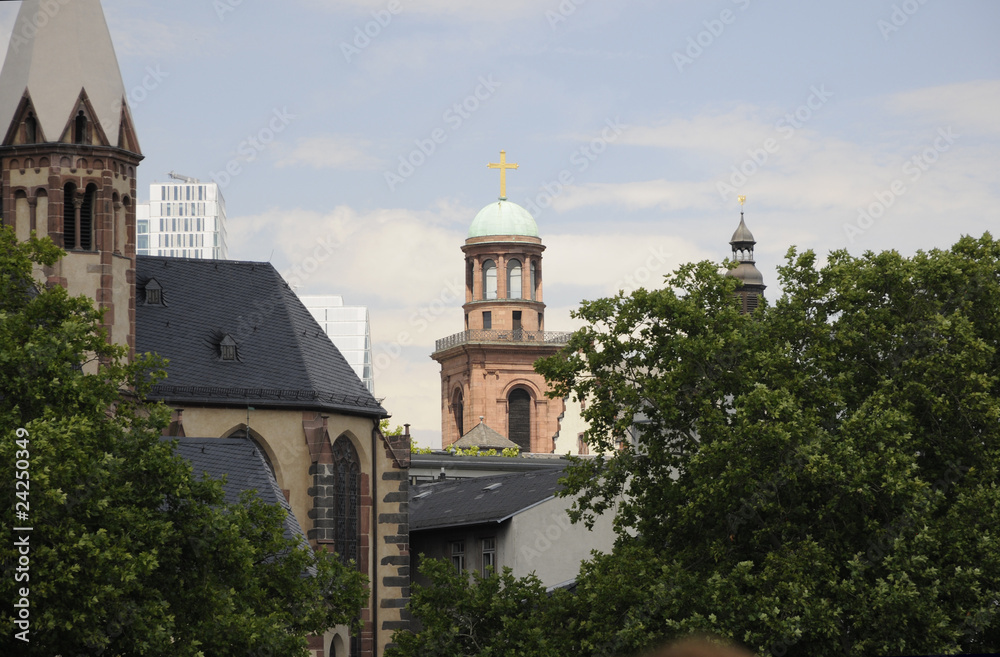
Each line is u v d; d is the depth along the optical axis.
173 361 75.69
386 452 81.75
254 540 51.88
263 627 46.88
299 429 77.06
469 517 90.69
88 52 72.62
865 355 57.47
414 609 61.09
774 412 52.47
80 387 43.59
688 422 58.72
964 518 51.75
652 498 58.47
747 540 55.47
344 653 75.56
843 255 59.72
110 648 42.88
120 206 73.38
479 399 172.12
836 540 52.81
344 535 79.44
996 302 57.69
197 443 68.25
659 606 52.34
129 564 41.56
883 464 51.97
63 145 71.56
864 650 50.78
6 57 73.00
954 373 54.72
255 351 78.62
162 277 79.31
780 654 51.25
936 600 51.44
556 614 56.88
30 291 56.31
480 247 178.62
